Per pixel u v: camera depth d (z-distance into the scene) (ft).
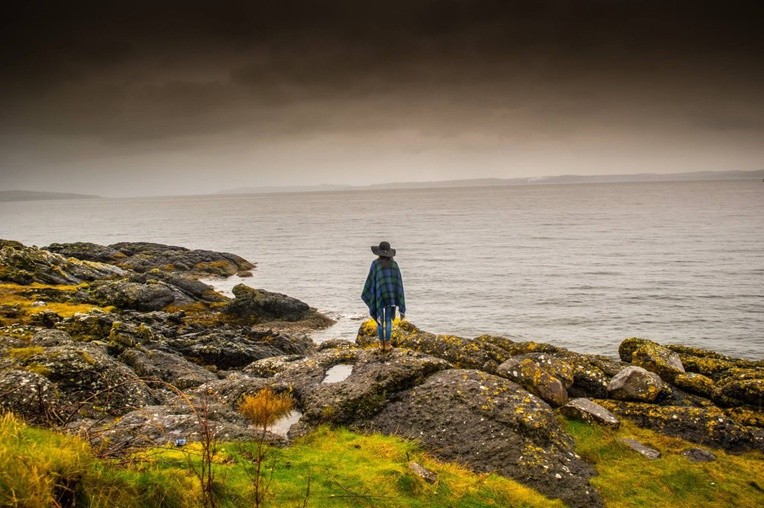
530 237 283.79
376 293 33.71
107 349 51.21
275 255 230.48
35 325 61.11
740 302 125.39
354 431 26.99
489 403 27.45
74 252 166.71
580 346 97.30
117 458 16.46
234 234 344.08
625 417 30.76
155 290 101.35
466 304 131.54
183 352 66.13
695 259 191.52
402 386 30.17
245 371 40.83
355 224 412.57
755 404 32.17
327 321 112.47
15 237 354.54
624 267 180.24
